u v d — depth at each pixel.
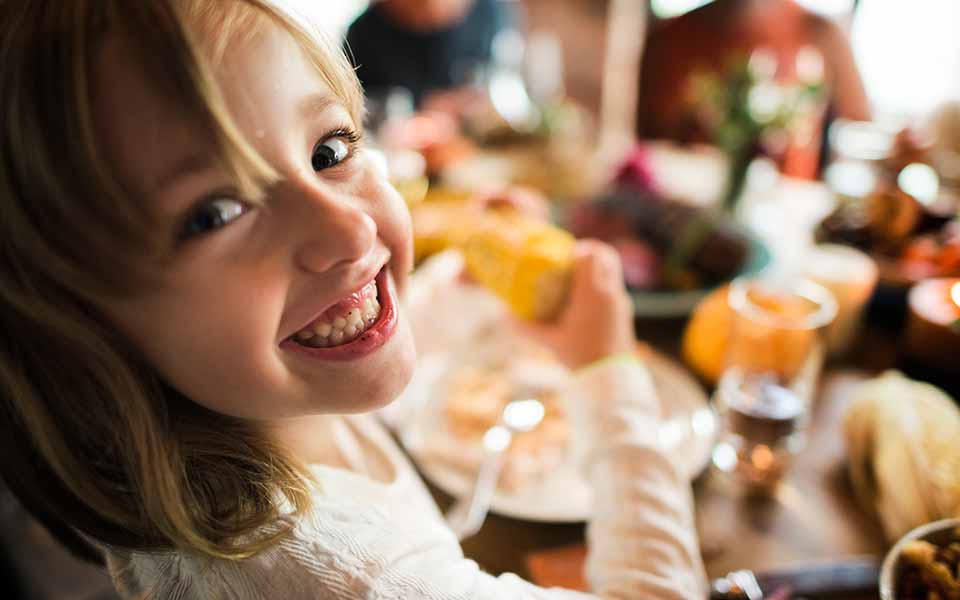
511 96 1.79
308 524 0.36
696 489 0.59
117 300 0.30
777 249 0.96
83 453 0.35
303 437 0.45
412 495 0.48
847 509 0.57
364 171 0.38
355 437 0.52
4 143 0.28
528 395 0.66
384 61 1.89
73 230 0.28
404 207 0.41
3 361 0.33
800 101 0.99
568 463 0.60
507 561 0.52
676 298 0.79
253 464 0.37
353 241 0.32
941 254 0.80
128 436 0.34
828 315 0.67
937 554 0.41
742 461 0.59
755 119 0.97
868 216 0.87
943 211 0.83
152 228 0.28
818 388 0.72
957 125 1.14
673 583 0.44
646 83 1.59
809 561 0.52
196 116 0.28
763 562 0.52
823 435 0.65
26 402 0.33
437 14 1.90
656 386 0.69
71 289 0.30
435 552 0.39
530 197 0.90
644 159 1.03
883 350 0.78
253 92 0.30
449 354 0.73
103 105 0.27
